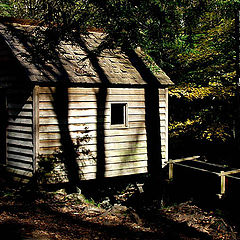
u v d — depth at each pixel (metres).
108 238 7.88
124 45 11.30
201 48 15.78
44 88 11.55
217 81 15.62
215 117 16.28
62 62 12.40
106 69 13.13
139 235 8.23
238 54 13.45
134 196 14.01
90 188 14.04
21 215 8.99
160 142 14.10
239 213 9.61
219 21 15.77
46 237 7.38
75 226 8.55
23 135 11.92
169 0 10.68
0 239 6.95
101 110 12.71
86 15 10.89
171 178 13.09
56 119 11.82
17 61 11.51
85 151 12.40
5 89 12.70
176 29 12.10
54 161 11.75
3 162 13.06
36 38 11.10
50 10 10.76
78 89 12.20
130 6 10.61
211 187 11.76
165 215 10.03
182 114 19.16
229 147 17.62
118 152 13.12
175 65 17.62
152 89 13.91
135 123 13.53
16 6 24.81
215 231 8.80
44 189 11.89
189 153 18.94
